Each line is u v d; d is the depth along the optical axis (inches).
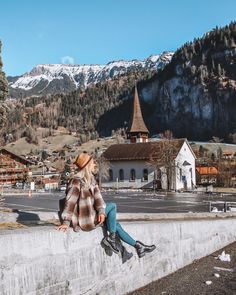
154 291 322.3
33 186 3570.4
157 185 3464.6
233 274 384.2
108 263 290.7
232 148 7421.3
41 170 6072.8
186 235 427.2
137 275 327.9
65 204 246.7
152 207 1712.6
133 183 3617.1
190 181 3577.8
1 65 1039.0
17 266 224.2
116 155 3745.1
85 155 256.5
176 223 405.7
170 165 3390.7
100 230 283.9
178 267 401.4
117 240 292.8
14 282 221.8
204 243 477.4
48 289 241.4
